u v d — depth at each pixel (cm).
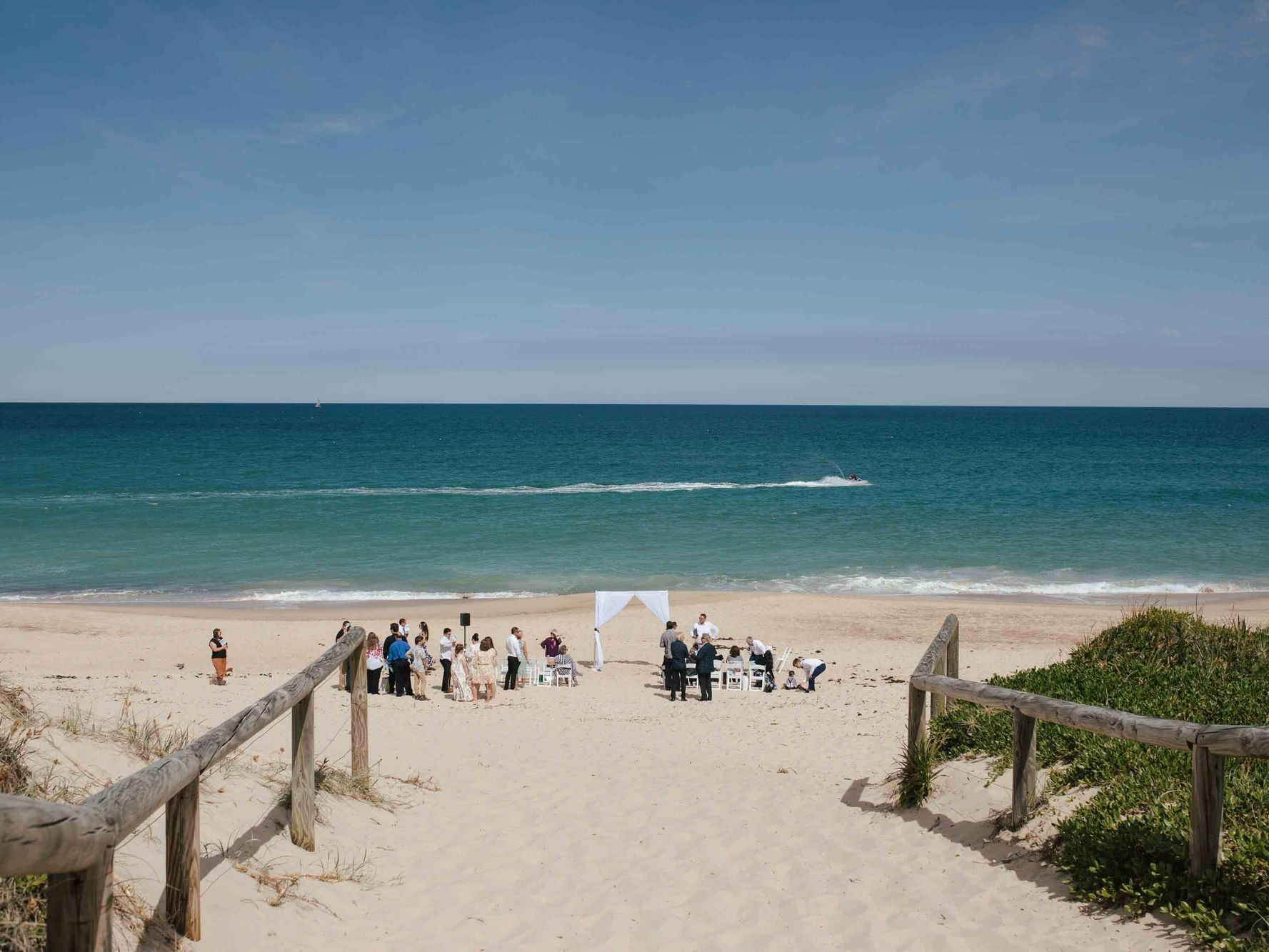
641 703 1720
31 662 2056
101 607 2786
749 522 4588
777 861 632
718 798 816
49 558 3631
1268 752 430
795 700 1736
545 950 490
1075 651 1078
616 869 623
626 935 513
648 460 8731
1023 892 539
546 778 907
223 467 7512
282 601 2967
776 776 922
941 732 818
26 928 348
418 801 769
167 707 1085
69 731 641
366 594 3075
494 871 614
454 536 4194
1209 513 4803
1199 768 474
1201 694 823
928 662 778
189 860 412
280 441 11025
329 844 607
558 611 2820
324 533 4250
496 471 7444
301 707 582
